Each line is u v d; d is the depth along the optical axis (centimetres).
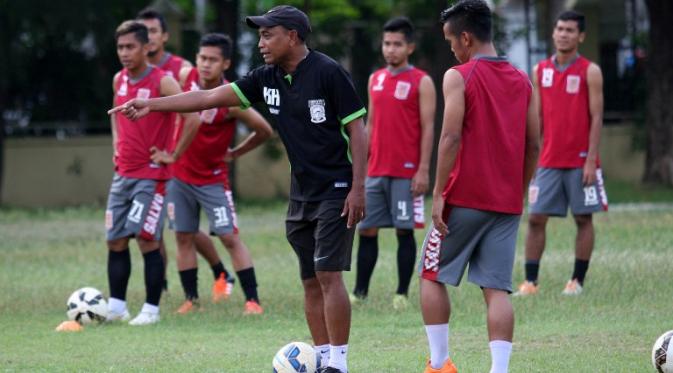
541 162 3073
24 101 7188
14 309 2888
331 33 7844
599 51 7675
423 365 2075
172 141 2717
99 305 2658
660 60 6812
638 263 3412
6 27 6359
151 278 2684
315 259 1917
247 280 2839
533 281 3042
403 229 2923
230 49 2867
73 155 6994
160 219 2689
